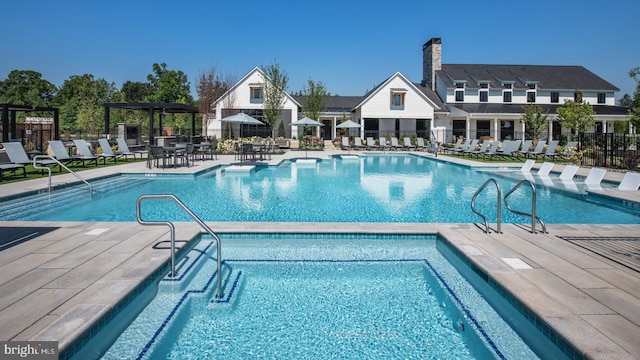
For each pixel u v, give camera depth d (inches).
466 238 221.1
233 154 941.8
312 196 404.8
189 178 529.0
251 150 716.0
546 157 834.8
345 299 170.6
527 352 131.0
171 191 428.5
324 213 323.3
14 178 445.1
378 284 186.9
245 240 239.8
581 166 650.8
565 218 310.8
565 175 501.0
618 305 133.6
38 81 2765.7
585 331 116.0
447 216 315.9
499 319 153.5
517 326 141.0
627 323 121.0
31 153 595.2
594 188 429.1
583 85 1467.8
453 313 158.2
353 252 227.8
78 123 1519.4
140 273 159.9
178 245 200.7
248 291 176.6
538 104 1405.0
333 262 212.7
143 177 524.1
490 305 164.1
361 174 607.5
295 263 210.7
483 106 1422.2
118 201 367.9
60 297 136.3
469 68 1587.1
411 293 177.3
